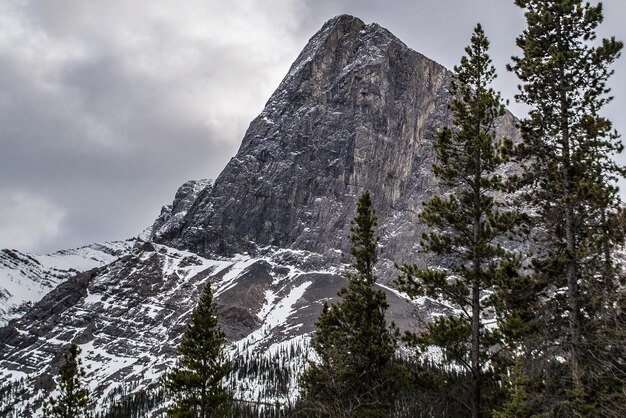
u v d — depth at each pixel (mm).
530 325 24609
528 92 29000
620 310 22922
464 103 31953
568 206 25891
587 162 26734
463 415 27703
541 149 28109
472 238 29812
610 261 25016
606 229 25188
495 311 27578
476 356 27312
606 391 22203
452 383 27500
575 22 28953
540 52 29516
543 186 27594
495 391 26141
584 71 28188
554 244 26438
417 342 29250
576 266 25266
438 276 28781
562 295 25125
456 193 30609
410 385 28375
